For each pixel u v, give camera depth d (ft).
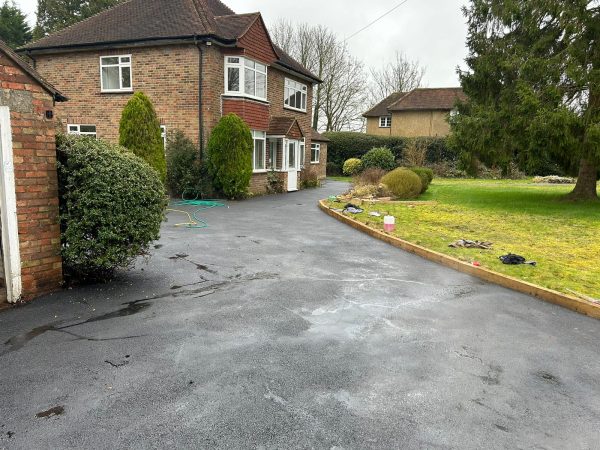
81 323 14.89
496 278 20.95
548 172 95.61
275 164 67.46
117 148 19.57
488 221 38.60
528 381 11.73
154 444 8.82
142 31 55.36
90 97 58.39
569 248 27.86
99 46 55.77
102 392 10.66
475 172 53.83
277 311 16.47
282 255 25.62
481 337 14.56
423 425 9.67
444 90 123.85
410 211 44.57
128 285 19.17
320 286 19.75
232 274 21.35
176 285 19.38
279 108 68.44
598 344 14.23
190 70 53.31
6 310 15.90
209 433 9.19
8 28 128.06
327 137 114.01
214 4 70.79
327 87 138.41
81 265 18.60
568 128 41.42
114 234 17.69
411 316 16.34
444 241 29.25
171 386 10.98
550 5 44.42
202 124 53.83
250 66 57.31
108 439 8.95
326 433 9.29
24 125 16.20
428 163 102.73
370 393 10.91
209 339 13.84
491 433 9.46
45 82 16.69
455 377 11.84
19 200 16.33
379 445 8.95
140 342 13.50
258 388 11.00
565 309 17.53
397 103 123.65
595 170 51.03
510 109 47.03
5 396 10.41
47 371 11.60
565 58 43.70
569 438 9.37
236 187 53.26
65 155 17.90
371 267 23.43
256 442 8.95
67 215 17.67
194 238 29.71
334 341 13.93
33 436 8.98
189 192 53.11
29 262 16.93
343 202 49.49
